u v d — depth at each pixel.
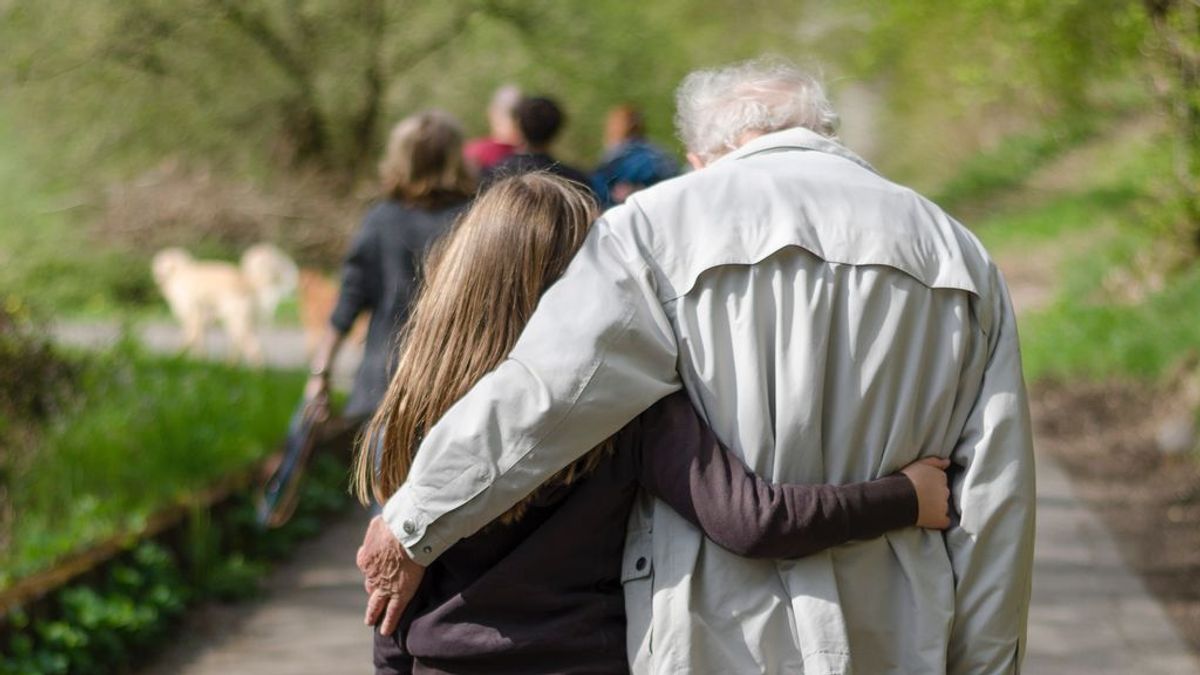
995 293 5.05
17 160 40.69
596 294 4.69
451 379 4.82
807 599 4.70
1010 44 25.39
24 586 10.07
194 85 39.78
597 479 4.80
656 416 4.77
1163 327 24.22
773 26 41.88
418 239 10.36
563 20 40.34
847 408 4.80
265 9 39.25
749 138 5.35
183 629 11.34
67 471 12.95
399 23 40.22
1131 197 46.72
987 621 4.85
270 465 15.13
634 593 4.79
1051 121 46.47
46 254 40.09
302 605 12.14
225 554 13.21
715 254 4.81
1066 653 10.97
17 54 37.72
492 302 4.83
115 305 40.06
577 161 41.47
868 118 55.19
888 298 4.84
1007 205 54.34
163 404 16.28
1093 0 23.23
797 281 4.81
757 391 4.76
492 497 4.61
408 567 4.77
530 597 4.78
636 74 41.09
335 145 41.84
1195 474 17.16
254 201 41.69
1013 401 4.95
